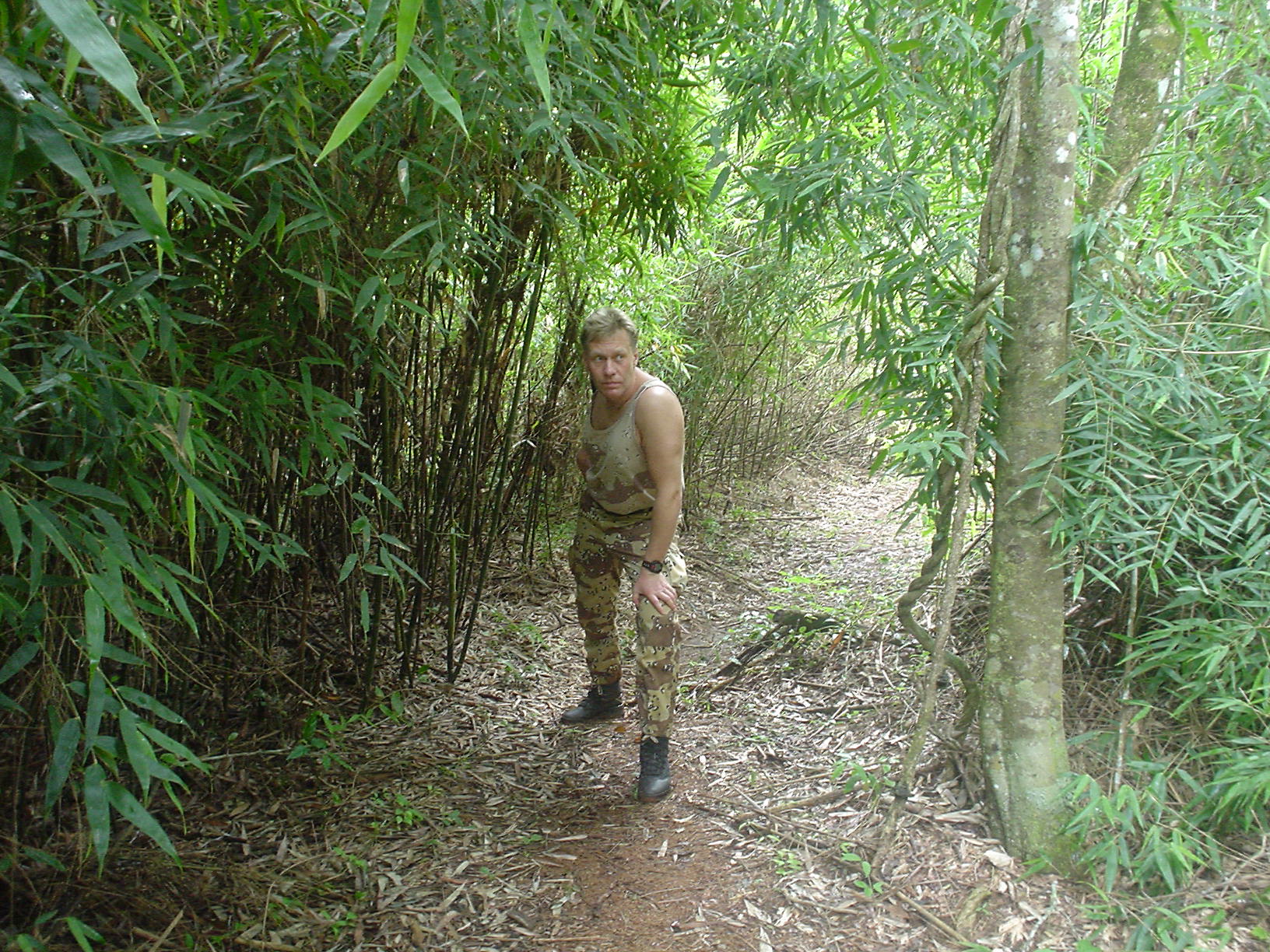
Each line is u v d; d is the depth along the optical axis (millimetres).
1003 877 2008
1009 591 2115
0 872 1593
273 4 1467
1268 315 2031
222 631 2480
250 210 1814
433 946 1888
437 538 3061
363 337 2410
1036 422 2068
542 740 2869
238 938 1842
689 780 2605
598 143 2760
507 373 3883
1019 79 1998
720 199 4023
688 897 2064
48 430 1476
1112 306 2123
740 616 4023
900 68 2326
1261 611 2064
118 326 1506
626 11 2111
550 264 3174
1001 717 2127
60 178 1462
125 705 1384
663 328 4641
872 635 3320
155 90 1510
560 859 2213
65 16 748
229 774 2445
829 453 7473
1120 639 2293
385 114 1879
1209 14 2074
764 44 2486
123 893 1900
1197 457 2043
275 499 2453
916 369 2309
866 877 2066
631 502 2559
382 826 2316
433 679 3205
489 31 1798
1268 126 2326
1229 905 1837
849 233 2459
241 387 1932
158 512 1688
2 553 1388
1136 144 2264
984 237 2076
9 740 1759
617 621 3871
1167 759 2156
